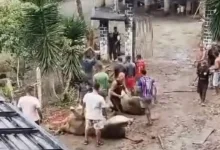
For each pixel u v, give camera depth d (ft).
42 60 57.93
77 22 63.16
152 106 57.77
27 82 62.18
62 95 59.31
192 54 81.92
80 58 61.31
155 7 116.98
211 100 59.62
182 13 114.52
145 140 48.88
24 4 61.41
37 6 58.65
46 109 56.90
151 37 87.25
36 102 43.37
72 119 49.93
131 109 54.54
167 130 51.08
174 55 81.61
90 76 59.77
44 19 57.67
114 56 77.00
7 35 61.72
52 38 58.03
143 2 116.98
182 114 55.21
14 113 29.48
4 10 62.49
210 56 65.41
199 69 58.03
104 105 47.32
